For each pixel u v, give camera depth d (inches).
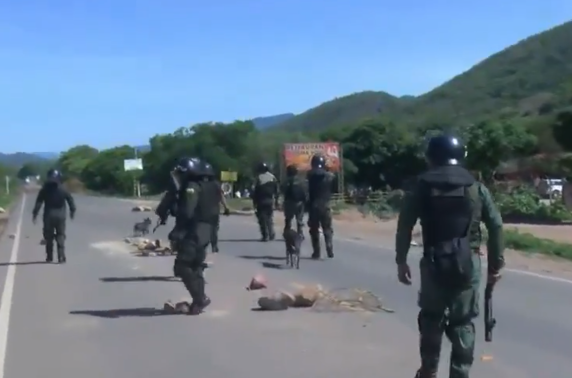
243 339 385.7
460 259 249.8
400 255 261.0
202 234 453.1
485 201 258.5
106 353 361.7
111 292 545.6
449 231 253.0
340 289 515.2
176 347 370.9
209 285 566.9
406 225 258.5
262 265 688.4
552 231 1192.2
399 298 502.0
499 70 6471.5
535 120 3120.1
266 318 439.2
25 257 808.3
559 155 2442.2
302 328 410.0
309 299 470.9
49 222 745.0
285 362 339.0
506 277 602.2
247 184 3014.3
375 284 565.0
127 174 4271.7
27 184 6747.1
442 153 260.5
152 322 432.8
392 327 411.2
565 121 2637.8
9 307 488.4
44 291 555.8
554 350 359.9
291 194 713.0
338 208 1649.9
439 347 261.3
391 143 2603.3
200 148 3186.5
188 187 451.8
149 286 571.8
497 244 259.8
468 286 253.1
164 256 782.5
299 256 718.5
